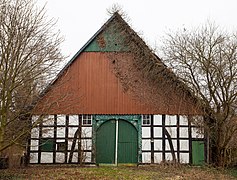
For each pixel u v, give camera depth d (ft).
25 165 54.39
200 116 55.42
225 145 53.36
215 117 53.88
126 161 56.29
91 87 57.41
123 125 57.00
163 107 56.85
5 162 52.70
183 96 56.39
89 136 56.13
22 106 43.80
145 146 56.24
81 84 57.36
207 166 53.67
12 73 41.93
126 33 59.06
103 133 56.75
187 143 55.98
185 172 49.39
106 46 58.80
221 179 44.78
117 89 57.62
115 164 56.13
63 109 55.93
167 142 56.18
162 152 55.98
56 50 46.03
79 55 58.18
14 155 53.98
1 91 41.63
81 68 57.82
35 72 43.96
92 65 58.08
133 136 56.75
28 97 44.32
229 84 52.39
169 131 56.29
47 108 50.78
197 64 54.39
